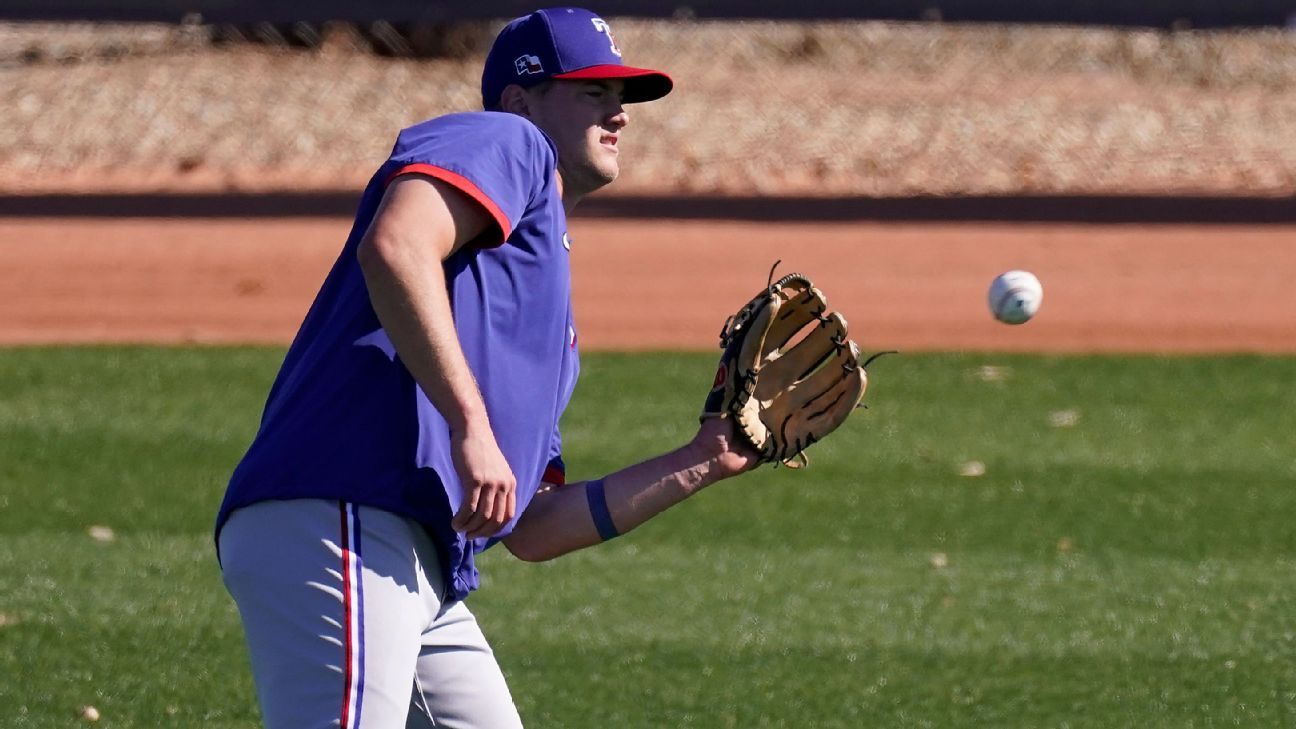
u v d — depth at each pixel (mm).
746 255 52031
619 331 42594
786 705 18875
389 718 11086
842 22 65125
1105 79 88562
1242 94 85625
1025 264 50812
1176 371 38094
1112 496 28031
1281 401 35281
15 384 35781
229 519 11477
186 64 82875
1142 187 67750
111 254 51750
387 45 85000
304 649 11016
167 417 33000
